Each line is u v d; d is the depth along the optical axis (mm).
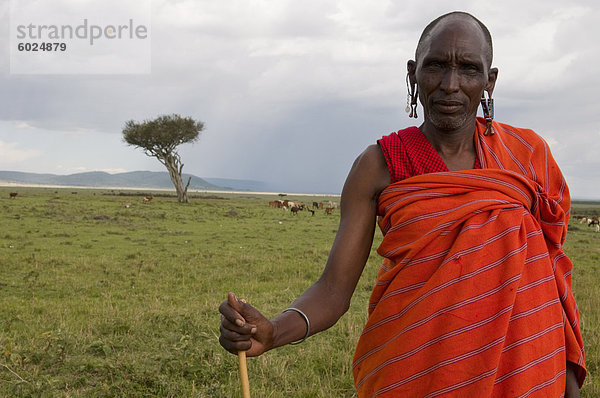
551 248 1739
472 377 1479
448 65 1666
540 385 1521
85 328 7090
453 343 1494
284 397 4867
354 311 8547
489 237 1560
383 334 1621
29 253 15430
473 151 1753
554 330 1587
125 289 10875
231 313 1477
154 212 35781
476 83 1677
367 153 1791
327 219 37219
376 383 1617
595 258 17016
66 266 13492
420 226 1601
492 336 1491
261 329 1512
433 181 1631
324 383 5180
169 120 53031
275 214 41031
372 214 1766
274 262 14531
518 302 1544
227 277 12336
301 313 1646
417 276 1586
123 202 47344
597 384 4945
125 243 18891
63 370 5453
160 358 5816
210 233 23766
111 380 5121
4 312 8430
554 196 1775
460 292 1518
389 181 1736
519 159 1764
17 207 34469
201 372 5312
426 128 1762
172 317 7602
